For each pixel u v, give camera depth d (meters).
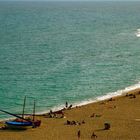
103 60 129.12
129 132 61.44
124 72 110.62
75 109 76.44
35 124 64.94
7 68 115.31
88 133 60.94
